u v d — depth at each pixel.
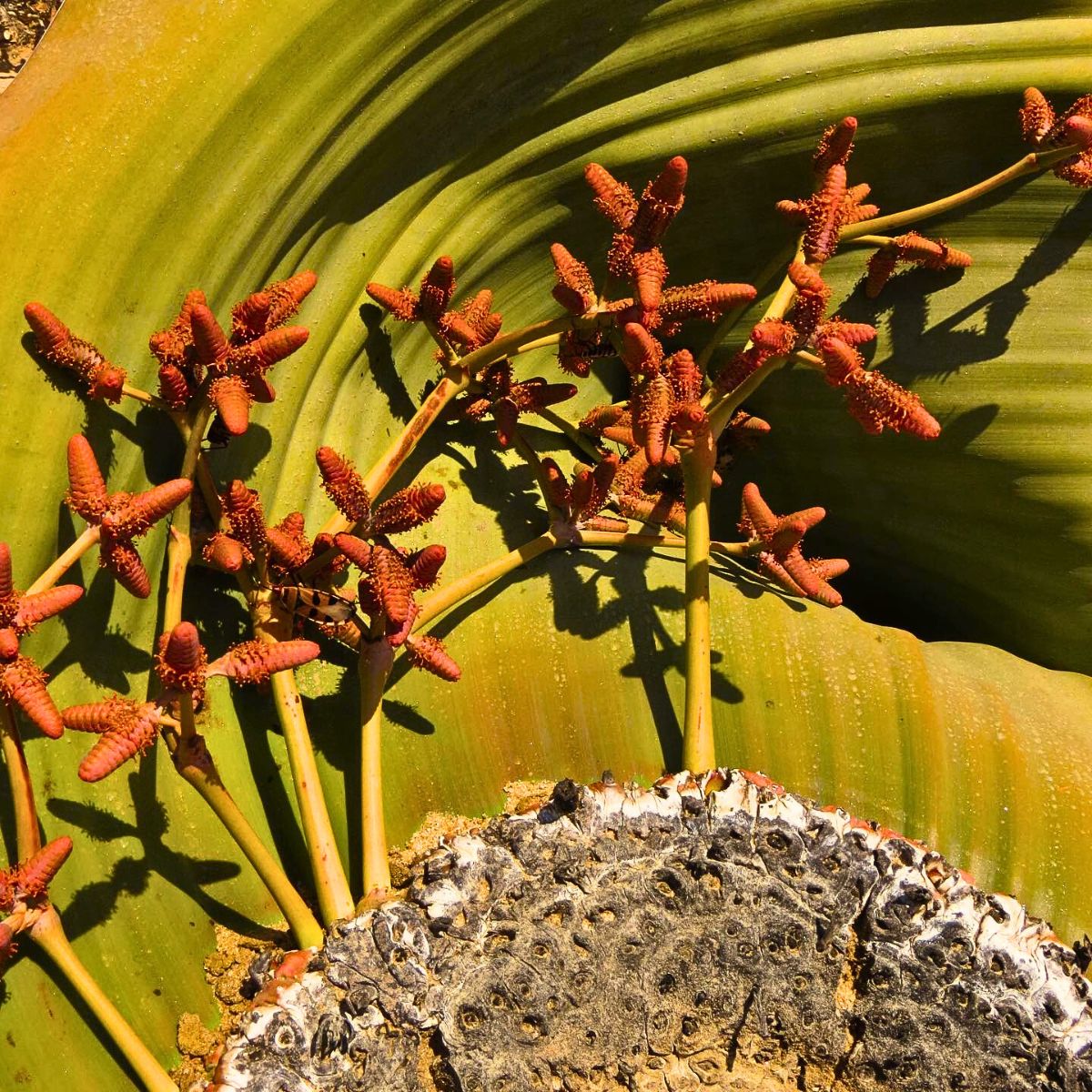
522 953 0.99
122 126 1.00
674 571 1.09
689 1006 1.00
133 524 0.96
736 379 1.03
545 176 1.09
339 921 0.98
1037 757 1.07
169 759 1.01
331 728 1.05
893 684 1.07
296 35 1.01
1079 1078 1.00
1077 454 1.09
